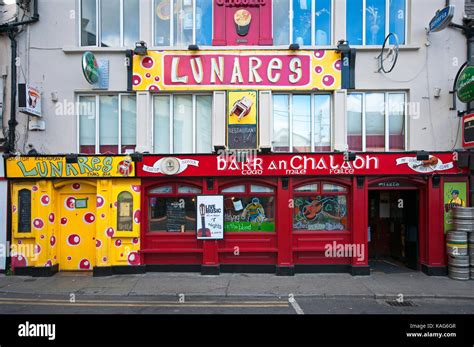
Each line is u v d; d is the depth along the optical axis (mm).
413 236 10188
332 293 7867
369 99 9898
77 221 9898
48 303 7383
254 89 9562
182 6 10055
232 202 9758
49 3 9859
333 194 9711
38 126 9602
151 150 9875
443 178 9453
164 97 10016
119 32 10062
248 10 9812
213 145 9539
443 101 9609
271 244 9625
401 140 9883
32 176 9477
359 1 9945
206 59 9656
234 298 7676
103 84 9727
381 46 9586
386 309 7074
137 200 9578
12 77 9680
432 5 9656
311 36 9953
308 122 9930
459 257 8984
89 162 9445
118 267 9523
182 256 9680
